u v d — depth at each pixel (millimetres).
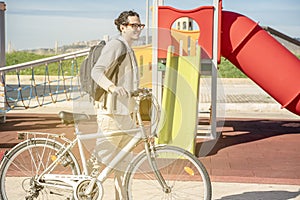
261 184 5863
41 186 4301
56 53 36438
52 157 4324
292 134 9773
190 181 5715
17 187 5320
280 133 9883
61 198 4715
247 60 8164
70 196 4379
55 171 4676
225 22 8180
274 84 8133
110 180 5785
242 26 8117
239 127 10578
